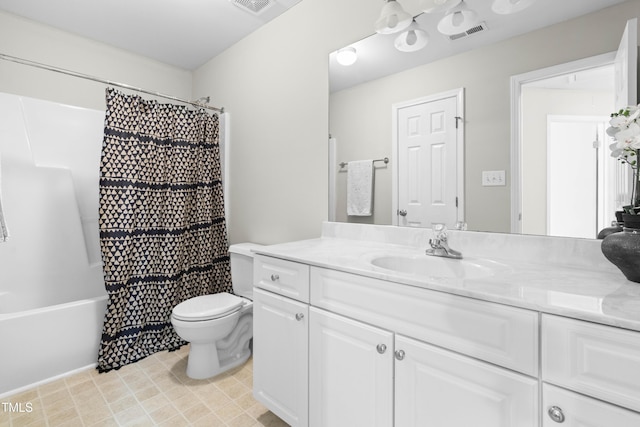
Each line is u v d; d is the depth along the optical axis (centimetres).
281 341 136
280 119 219
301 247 155
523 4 124
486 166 133
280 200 220
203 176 244
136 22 229
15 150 202
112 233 195
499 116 129
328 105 190
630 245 83
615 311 66
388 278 99
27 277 203
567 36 114
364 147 174
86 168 234
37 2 207
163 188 225
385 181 166
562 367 69
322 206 195
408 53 156
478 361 82
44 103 216
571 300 74
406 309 96
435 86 148
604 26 107
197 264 241
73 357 184
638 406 61
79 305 186
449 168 144
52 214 214
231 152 262
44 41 231
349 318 111
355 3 175
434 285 89
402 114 159
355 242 171
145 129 214
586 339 66
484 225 134
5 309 193
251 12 216
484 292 80
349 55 179
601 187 108
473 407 82
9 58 169
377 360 102
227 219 266
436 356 89
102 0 204
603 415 64
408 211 158
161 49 268
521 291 81
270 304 141
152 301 219
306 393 126
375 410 104
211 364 184
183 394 167
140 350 208
